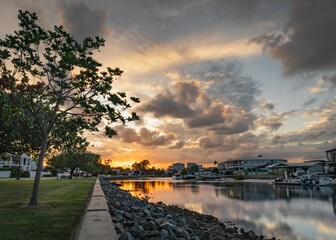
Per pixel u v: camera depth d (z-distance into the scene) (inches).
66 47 511.8
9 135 858.1
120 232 340.5
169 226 401.1
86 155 2504.9
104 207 425.4
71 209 482.6
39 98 590.9
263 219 804.0
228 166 5605.3
